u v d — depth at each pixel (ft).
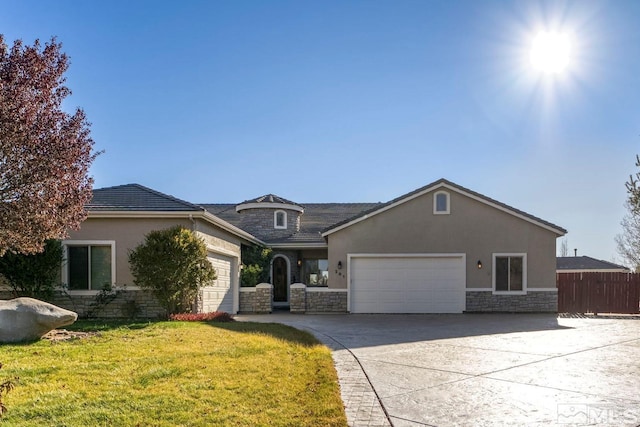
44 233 34.40
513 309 59.93
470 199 61.11
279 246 74.49
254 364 24.41
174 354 26.40
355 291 61.52
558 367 25.70
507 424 16.81
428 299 60.70
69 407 17.40
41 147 32.76
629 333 39.73
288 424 16.30
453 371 24.79
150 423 16.12
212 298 54.44
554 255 60.18
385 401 19.48
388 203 61.46
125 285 47.75
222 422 16.28
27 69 33.14
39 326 30.89
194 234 46.73
